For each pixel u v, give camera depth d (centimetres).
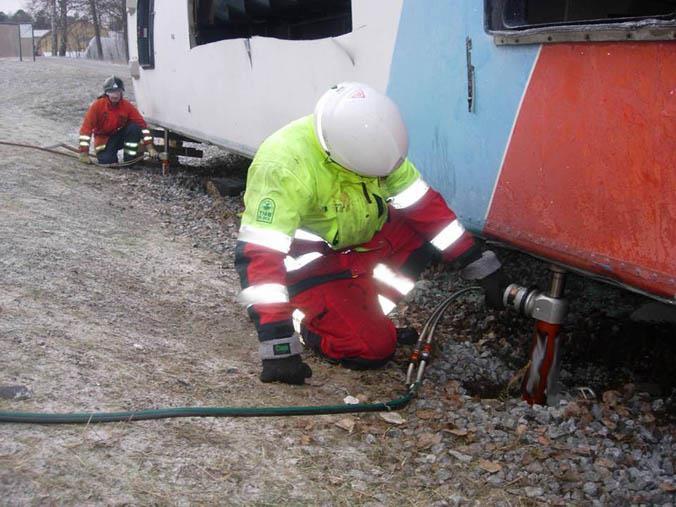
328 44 495
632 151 274
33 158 899
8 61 3086
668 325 436
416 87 400
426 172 400
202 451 267
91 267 484
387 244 369
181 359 354
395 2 412
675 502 262
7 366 306
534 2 401
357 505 250
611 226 286
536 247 323
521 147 327
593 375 389
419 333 429
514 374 384
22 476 231
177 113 835
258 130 628
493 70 340
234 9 787
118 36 5412
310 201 319
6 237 516
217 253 589
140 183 870
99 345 350
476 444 299
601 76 283
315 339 371
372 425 309
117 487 236
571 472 279
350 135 303
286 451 279
